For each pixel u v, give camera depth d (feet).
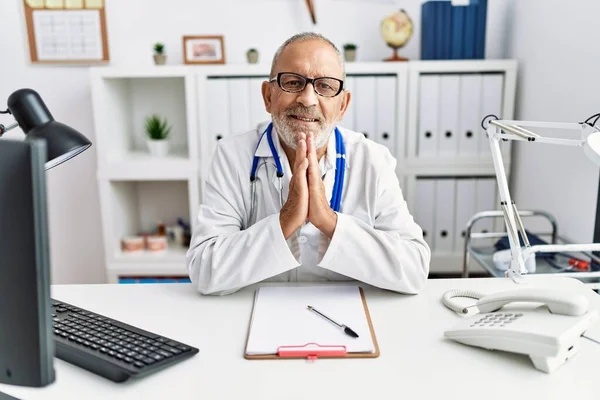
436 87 7.93
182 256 8.23
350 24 8.61
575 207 6.60
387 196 4.42
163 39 8.59
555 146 7.07
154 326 3.38
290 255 3.78
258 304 3.64
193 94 7.82
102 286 4.10
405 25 7.97
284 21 8.58
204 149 7.97
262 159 4.47
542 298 3.06
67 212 9.15
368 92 7.91
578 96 6.50
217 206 4.34
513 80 7.91
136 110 8.95
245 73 7.76
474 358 2.93
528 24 7.87
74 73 8.65
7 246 2.01
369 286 4.05
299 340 3.11
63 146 2.89
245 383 2.73
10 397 2.61
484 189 8.30
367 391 2.63
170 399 2.59
